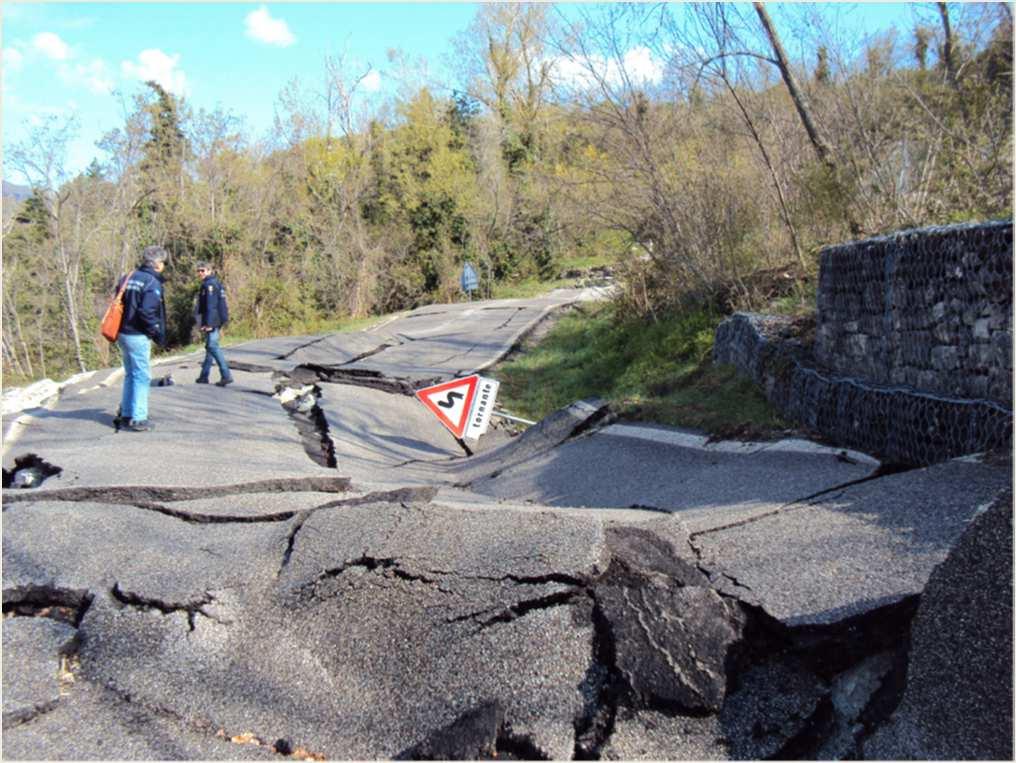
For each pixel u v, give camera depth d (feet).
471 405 34.91
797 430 24.54
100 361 102.01
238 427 31.68
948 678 9.99
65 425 29.73
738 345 32.45
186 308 97.45
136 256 102.01
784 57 37.06
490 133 125.49
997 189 30.25
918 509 15.25
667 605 12.42
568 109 45.06
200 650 13.47
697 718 11.21
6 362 100.99
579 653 12.00
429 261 115.34
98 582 15.01
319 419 36.52
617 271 51.67
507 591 12.93
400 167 119.85
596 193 46.16
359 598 13.75
